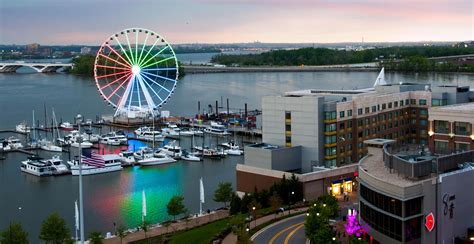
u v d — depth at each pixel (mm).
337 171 167750
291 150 178250
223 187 169750
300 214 144750
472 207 114875
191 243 129500
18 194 199500
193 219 157375
